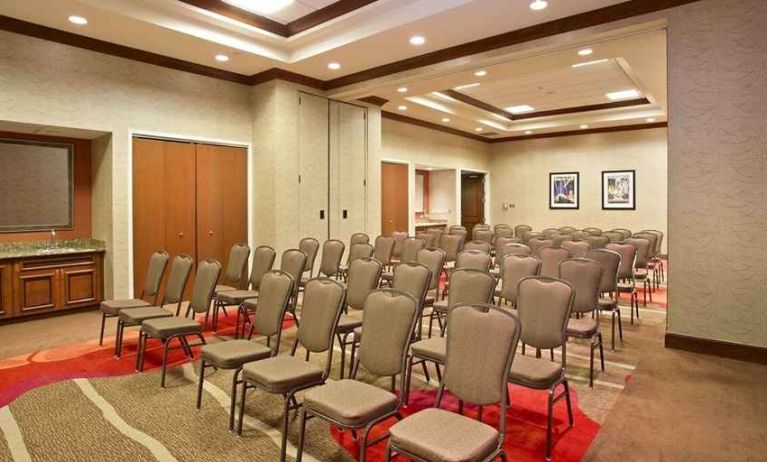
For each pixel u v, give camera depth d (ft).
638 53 18.80
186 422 10.32
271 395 11.73
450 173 42.11
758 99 13.82
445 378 8.40
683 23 14.93
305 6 19.04
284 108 24.16
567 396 9.98
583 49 18.15
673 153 15.12
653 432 9.87
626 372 13.38
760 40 13.74
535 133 42.27
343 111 27.22
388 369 9.07
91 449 9.22
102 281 20.83
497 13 16.93
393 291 9.43
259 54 21.26
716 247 14.57
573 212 41.65
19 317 18.51
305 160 25.30
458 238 24.45
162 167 21.85
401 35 19.04
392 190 35.50
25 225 20.13
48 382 12.48
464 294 12.53
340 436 9.78
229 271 19.40
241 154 24.76
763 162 13.82
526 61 19.57
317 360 14.38
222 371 13.30
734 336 14.39
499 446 7.23
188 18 18.72
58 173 20.94
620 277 19.22
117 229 20.38
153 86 21.25
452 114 34.42
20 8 16.38
